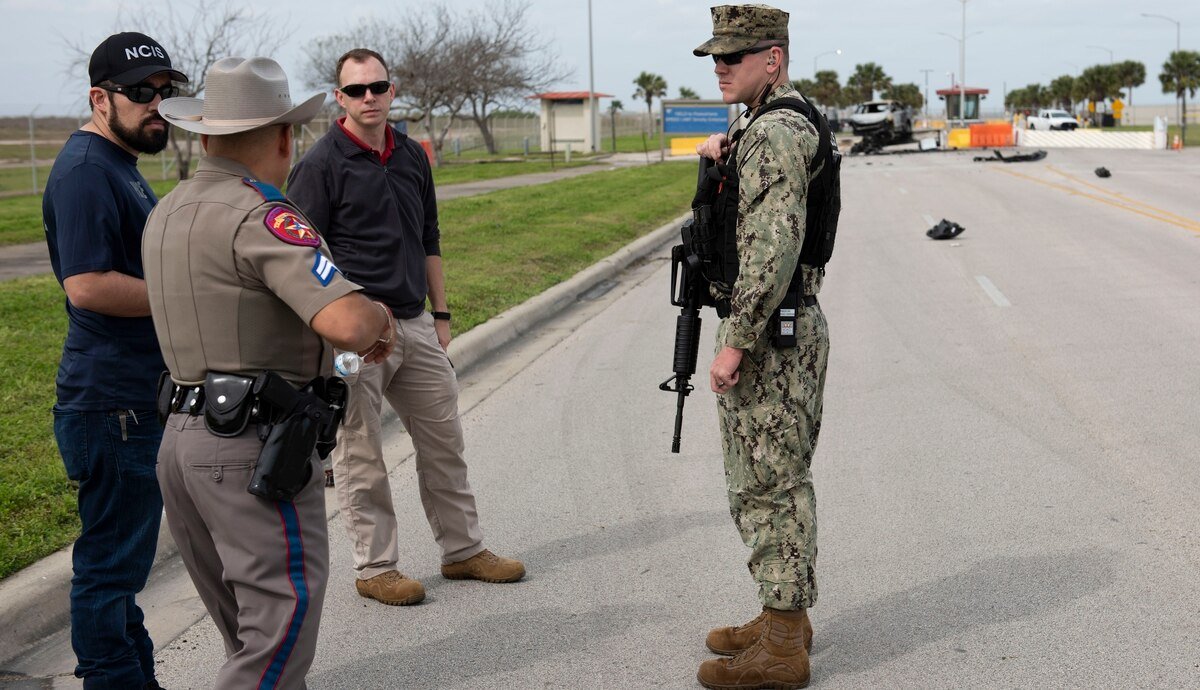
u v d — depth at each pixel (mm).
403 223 4301
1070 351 8461
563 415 7168
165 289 2785
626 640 3979
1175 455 5832
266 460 2715
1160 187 24578
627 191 25109
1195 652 3705
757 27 3346
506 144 58781
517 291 11516
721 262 3482
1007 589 4262
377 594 4367
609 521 5199
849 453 6109
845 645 3865
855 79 112312
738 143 3357
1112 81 100812
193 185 2811
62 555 4512
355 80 4086
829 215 3408
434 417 4414
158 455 2904
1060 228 16906
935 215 19609
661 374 8266
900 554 4656
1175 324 9305
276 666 2787
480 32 43719
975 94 71312
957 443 6215
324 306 2654
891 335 9367
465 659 3881
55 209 3152
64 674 3850
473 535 4547
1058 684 3537
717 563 4652
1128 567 4422
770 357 3420
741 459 3518
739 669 3559
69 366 3234
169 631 4188
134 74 3199
